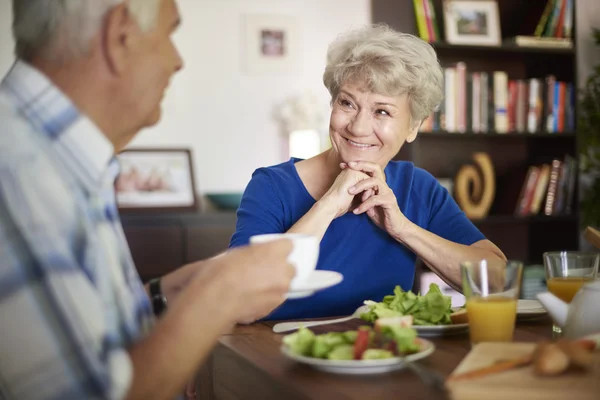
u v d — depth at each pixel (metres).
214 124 3.66
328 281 0.99
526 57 3.89
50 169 0.70
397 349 0.96
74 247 0.70
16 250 0.64
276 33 3.73
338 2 3.82
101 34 0.75
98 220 0.79
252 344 1.16
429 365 0.98
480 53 3.78
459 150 3.78
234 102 3.68
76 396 0.63
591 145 3.84
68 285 0.65
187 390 1.57
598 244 1.40
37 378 0.63
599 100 3.85
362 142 1.66
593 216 3.85
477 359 0.88
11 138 0.69
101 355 0.65
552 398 0.75
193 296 0.77
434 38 3.48
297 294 0.96
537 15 3.72
